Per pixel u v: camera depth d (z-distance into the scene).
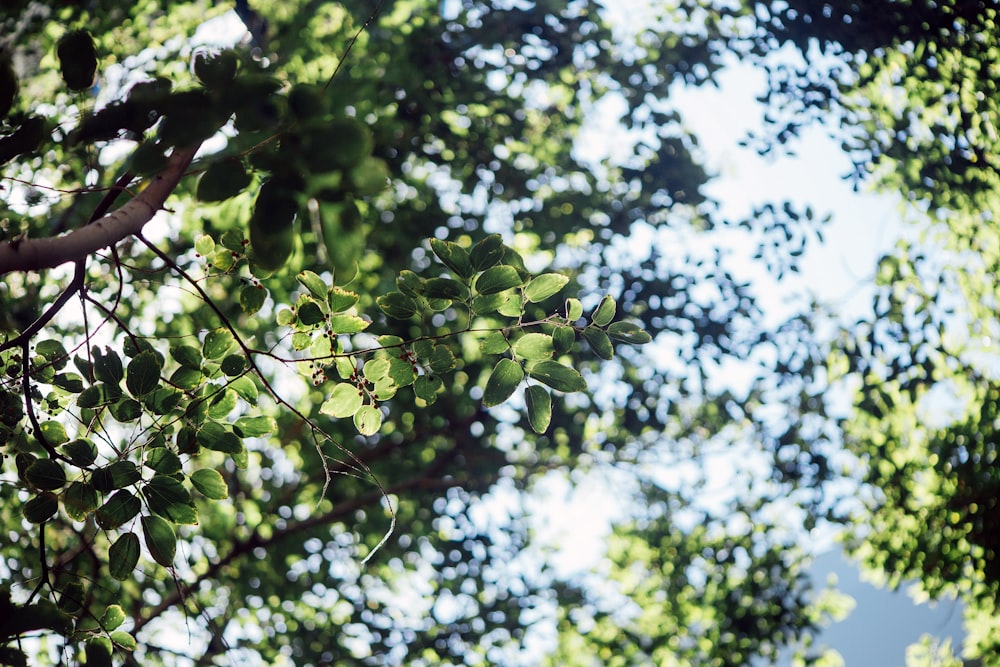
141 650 6.02
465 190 7.62
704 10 6.48
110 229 2.00
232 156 1.58
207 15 4.93
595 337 2.58
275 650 7.51
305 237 5.48
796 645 8.23
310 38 6.12
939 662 7.23
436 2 6.78
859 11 5.32
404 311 2.58
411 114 6.97
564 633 8.36
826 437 7.68
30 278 3.72
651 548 8.66
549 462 8.63
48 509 2.47
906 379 6.63
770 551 8.19
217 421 2.60
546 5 6.61
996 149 5.38
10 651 2.65
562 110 7.57
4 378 2.69
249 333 5.95
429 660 7.81
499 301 2.55
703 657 8.20
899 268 6.55
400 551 8.05
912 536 6.98
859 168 6.10
